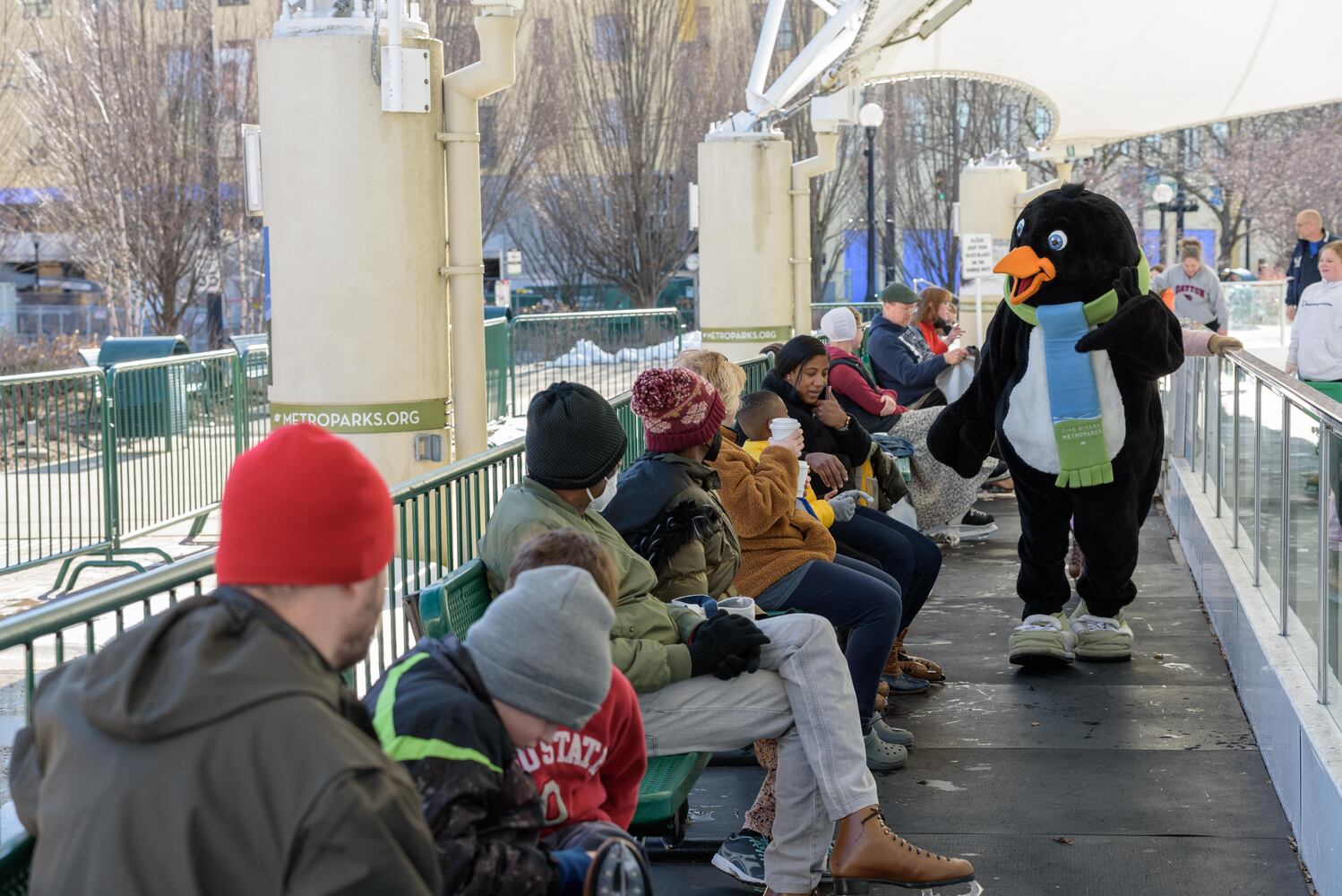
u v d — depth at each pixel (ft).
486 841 7.33
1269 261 172.86
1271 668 17.15
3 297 105.70
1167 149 150.41
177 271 78.74
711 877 14.57
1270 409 19.95
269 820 5.38
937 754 18.37
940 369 32.27
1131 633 22.99
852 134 112.68
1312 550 16.35
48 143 78.54
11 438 31.83
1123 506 21.89
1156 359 20.67
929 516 30.78
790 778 12.92
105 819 5.37
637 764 10.58
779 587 16.42
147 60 77.87
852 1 30.19
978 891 13.73
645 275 104.83
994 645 23.95
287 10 25.75
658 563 14.03
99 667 5.74
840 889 13.25
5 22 84.02
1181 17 40.93
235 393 40.50
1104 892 14.02
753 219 47.32
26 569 31.35
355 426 25.75
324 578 6.02
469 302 26.32
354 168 25.22
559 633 7.98
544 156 104.99
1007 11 39.83
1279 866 14.62
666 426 14.49
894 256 112.78
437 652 8.06
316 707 5.57
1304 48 44.29
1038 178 118.62
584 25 103.65
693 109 103.19
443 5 96.37
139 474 35.42
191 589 10.73
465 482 15.98
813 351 21.25
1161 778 17.31
